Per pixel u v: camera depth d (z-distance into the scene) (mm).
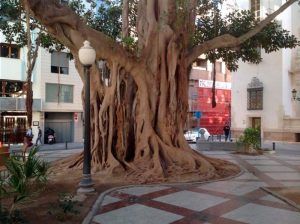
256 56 16422
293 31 30578
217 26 15680
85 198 8062
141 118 11984
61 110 29484
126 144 11953
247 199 8211
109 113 11836
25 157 9359
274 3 30688
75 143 28766
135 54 12258
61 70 29609
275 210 7258
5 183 8039
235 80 34344
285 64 30625
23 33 15773
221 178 10867
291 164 14766
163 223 6410
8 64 26875
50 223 6270
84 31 9922
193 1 13039
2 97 26578
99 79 12164
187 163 11539
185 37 12789
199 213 7043
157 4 12945
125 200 8078
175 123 12406
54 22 9438
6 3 13195
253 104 32688
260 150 19828
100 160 11609
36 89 28094
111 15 17312
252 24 15734
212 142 21625
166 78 12383
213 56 16609
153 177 10453
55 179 10258
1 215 6160
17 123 27609
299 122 29438
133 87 12398
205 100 43062
